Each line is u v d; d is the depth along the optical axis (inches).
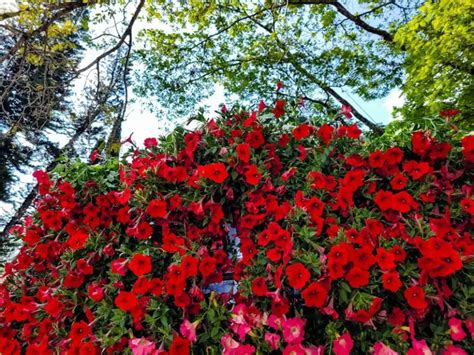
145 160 73.8
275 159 72.5
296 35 347.3
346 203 66.1
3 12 158.4
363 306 54.2
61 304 70.7
